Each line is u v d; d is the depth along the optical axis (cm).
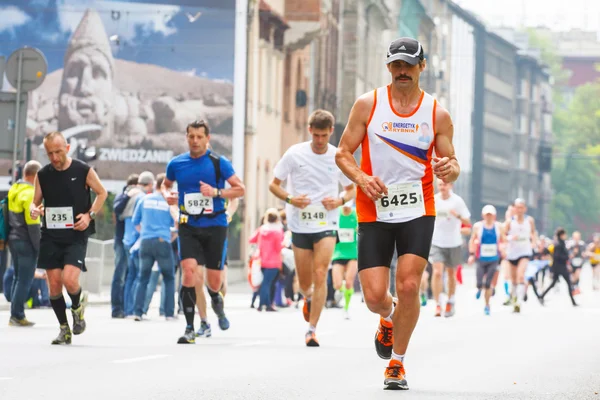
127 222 3700
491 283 4403
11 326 3120
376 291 1703
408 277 1683
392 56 1688
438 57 18775
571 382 1884
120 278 3719
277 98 10419
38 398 1586
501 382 1867
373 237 1705
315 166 2622
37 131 9269
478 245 4397
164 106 9275
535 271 5625
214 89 9288
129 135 9250
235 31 9281
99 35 9300
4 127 3775
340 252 3869
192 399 1585
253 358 2238
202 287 2780
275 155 10394
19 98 3775
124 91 9281
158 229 3550
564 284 10300
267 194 10188
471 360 2270
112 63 9288
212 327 3253
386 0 14325
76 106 9275
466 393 1695
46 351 2336
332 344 2658
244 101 9319
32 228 3108
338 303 4869
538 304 5734
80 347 2455
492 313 4462
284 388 1727
